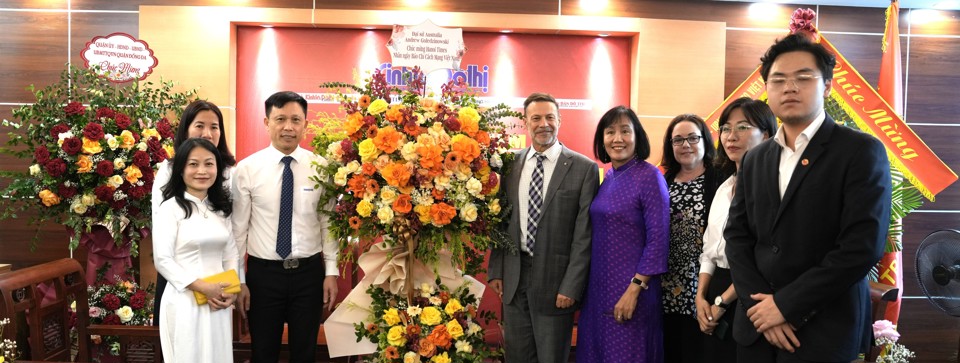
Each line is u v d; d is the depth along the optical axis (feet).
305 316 8.53
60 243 14.43
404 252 7.72
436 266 7.92
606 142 8.21
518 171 8.39
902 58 15.79
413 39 8.05
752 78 13.50
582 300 8.41
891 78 13.38
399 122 7.35
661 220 7.71
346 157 7.44
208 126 9.14
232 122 14.28
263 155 8.59
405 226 7.38
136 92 11.60
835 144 5.25
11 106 14.35
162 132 11.12
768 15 15.39
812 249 5.23
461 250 7.54
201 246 7.76
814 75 5.28
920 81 15.80
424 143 7.22
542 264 8.11
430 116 7.52
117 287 10.99
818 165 5.27
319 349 11.84
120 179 10.25
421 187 7.30
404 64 8.05
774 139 5.83
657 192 7.80
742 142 7.54
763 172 5.78
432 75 14.69
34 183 10.53
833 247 5.21
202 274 7.77
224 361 7.97
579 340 8.38
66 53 14.37
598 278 8.07
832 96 12.25
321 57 14.69
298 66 14.67
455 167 7.27
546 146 8.40
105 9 14.35
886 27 13.62
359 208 7.23
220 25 14.06
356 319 8.18
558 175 8.29
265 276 8.36
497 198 8.19
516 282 8.20
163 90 13.41
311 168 8.54
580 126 15.24
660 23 14.79
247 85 14.61
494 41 14.96
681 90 14.88
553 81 15.12
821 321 5.20
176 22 14.01
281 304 8.46
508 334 8.43
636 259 7.88
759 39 15.39
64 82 11.43
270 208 8.40
